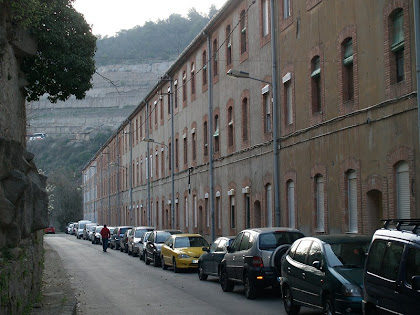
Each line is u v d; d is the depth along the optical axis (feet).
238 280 56.03
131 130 207.21
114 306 51.19
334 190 64.18
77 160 396.57
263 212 84.38
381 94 55.31
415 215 49.90
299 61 73.15
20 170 35.83
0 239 31.42
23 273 35.45
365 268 31.35
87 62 52.39
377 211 57.98
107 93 425.28
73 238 247.91
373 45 56.65
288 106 77.66
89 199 333.01
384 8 54.70
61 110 418.31
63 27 50.55
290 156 75.66
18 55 47.39
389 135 53.93
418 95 44.04
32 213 38.09
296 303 42.37
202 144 116.78
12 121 40.11
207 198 114.01
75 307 45.16
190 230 127.54
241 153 93.81
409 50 50.80
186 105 130.52
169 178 148.15
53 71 51.08
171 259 86.58
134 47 454.40
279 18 78.89
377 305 29.48
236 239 58.54
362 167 58.54
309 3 70.08
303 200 71.87
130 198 201.77
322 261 38.70
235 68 96.78
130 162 200.75
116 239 155.63
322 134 66.80
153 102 170.40
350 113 60.59
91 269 93.30
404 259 27.55
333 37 64.59
